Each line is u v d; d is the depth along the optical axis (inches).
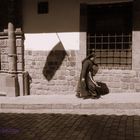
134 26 435.5
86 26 456.1
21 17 474.6
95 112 374.6
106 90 453.1
